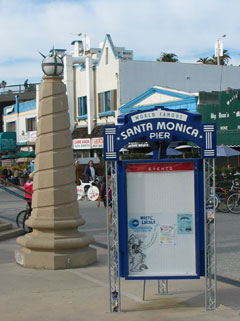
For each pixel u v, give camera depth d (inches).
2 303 274.7
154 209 257.1
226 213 705.0
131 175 257.1
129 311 258.4
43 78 361.4
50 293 293.6
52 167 356.2
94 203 876.6
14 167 1603.1
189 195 256.4
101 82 1444.4
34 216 362.9
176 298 281.4
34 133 1812.3
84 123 1519.4
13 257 406.9
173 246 256.5
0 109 2443.4
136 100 1278.3
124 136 251.0
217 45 1533.0
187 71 1438.2
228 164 1026.1
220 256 408.2
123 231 255.8
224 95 1024.9
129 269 256.7
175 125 249.4
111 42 1403.8
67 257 353.4
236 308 260.5
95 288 302.8
